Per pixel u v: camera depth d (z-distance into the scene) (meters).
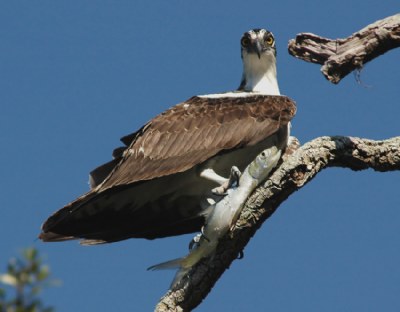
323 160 10.20
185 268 9.98
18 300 4.69
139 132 12.03
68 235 11.73
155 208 12.02
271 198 10.08
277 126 11.73
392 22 10.38
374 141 10.51
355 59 10.41
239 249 10.12
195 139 11.67
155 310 9.76
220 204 10.00
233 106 12.05
